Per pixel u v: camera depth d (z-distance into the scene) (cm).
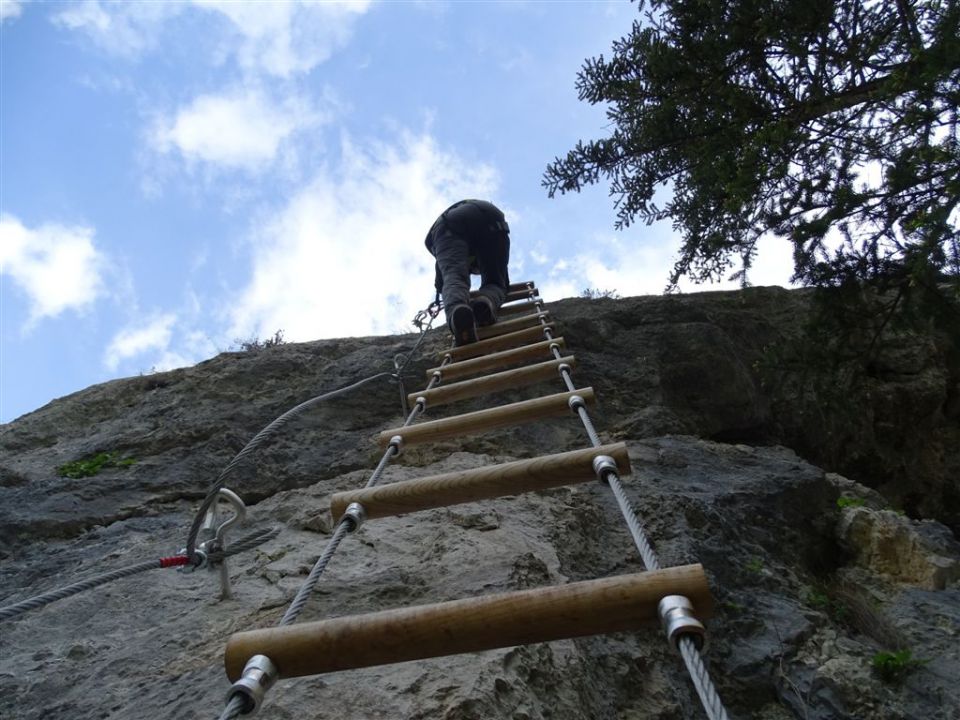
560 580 283
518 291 657
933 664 289
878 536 396
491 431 457
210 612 263
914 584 364
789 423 585
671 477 419
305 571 283
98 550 346
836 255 511
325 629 150
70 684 235
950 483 629
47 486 412
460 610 148
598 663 253
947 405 666
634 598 143
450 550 290
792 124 503
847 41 491
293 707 193
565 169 583
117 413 539
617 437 474
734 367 562
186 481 420
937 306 492
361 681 204
